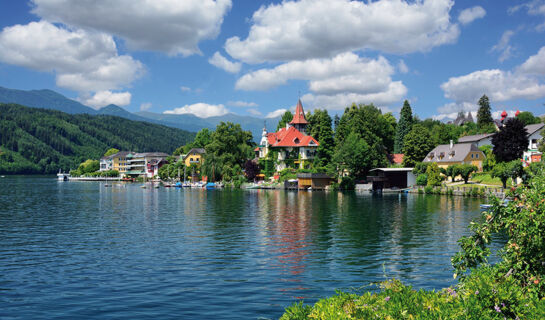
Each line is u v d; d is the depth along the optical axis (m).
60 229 46.25
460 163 117.25
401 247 34.81
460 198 87.69
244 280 24.55
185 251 33.34
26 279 24.92
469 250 13.53
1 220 54.97
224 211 65.81
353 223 49.94
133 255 31.84
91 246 35.72
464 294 10.84
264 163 154.88
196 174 187.25
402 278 25.00
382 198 91.62
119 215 60.94
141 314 18.84
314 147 149.62
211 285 23.44
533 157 93.94
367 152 123.19
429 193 102.81
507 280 11.62
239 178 152.00
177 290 22.52
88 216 59.75
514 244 12.70
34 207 75.12
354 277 25.28
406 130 150.12
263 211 65.19
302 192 118.38
